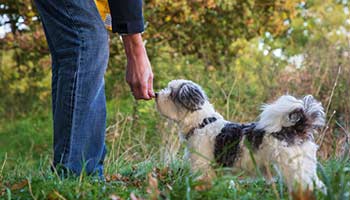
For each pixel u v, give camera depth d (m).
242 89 9.74
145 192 3.28
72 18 3.76
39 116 13.14
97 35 3.82
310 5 13.38
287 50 12.19
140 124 9.04
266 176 4.06
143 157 7.20
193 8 11.55
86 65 3.81
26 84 13.76
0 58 13.78
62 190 3.23
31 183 3.37
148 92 4.18
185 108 4.54
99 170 4.08
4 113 13.30
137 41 4.04
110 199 3.09
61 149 3.91
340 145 6.52
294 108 3.92
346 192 2.82
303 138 3.95
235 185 3.58
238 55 12.21
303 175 3.79
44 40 11.52
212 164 3.63
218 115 4.56
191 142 4.43
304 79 9.09
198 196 2.91
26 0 10.93
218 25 12.27
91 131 3.95
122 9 3.85
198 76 10.74
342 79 8.59
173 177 3.89
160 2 11.23
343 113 8.16
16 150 10.65
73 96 3.83
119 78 11.55
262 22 12.62
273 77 9.66
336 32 12.57
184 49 12.52
